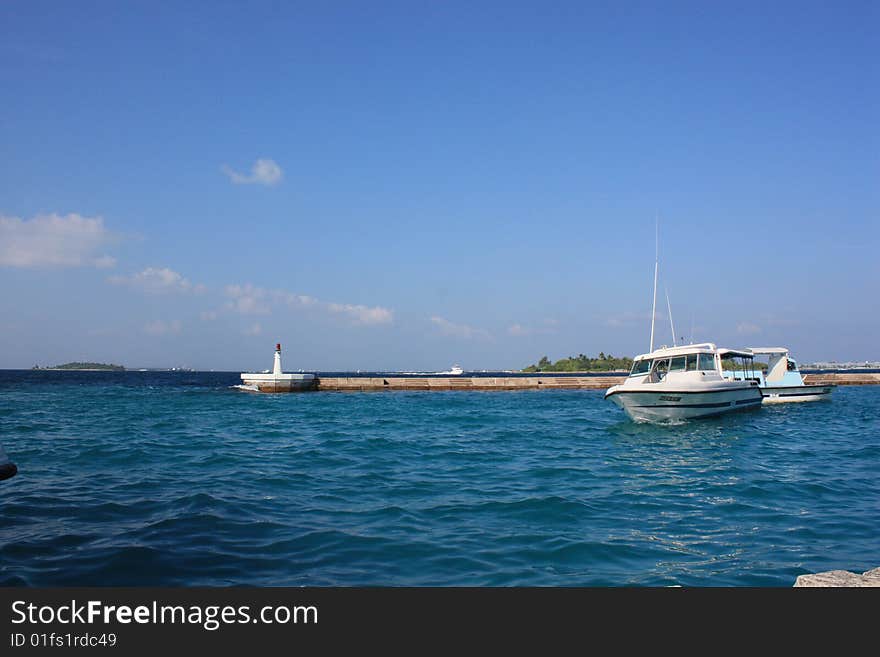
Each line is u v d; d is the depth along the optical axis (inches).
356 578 260.4
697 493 448.5
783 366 1544.0
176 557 280.5
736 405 1103.0
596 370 4463.6
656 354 1044.5
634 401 933.8
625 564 281.4
